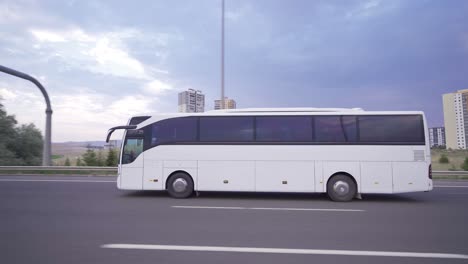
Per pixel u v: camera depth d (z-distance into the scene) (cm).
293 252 490
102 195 1083
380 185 985
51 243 531
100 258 460
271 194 1160
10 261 446
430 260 459
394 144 991
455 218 739
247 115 1055
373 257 470
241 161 1041
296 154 1020
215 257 466
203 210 825
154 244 528
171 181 1059
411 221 705
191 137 1069
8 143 2927
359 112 1017
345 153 1002
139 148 1086
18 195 1073
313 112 1036
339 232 609
